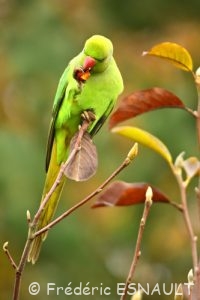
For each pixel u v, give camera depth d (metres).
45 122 16.72
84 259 15.42
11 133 15.89
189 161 5.83
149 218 16.36
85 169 5.60
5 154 15.41
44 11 17.95
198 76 5.40
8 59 17.16
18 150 15.56
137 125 16.12
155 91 5.78
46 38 17.34
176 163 5.82
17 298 4.97
